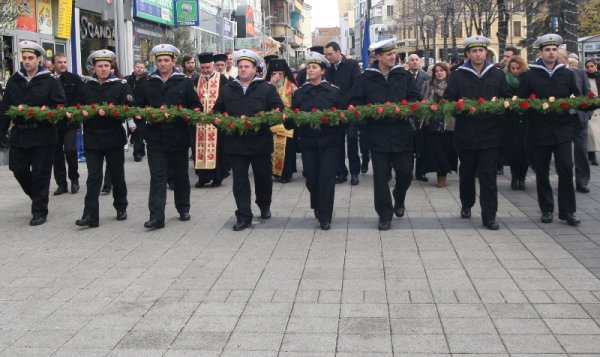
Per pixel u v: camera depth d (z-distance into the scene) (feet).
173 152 29.32
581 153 35.12
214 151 39.81
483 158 27.43
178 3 102.37
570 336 16.63
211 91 40.63
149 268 23.08
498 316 18.03
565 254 23.65
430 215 30.73
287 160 40.98
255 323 17.94
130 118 28.58
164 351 16.31
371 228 28.32
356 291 20.26
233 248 25.49
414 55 38.60
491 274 21.58
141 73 50.44
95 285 21.38
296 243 26.05
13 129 30.07
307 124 27.35
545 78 27.50
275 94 28.58
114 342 16.89
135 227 29.43
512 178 37.24
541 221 28.71
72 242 26.94
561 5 61.52
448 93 27.76
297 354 15.98
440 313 18.35
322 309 18.84
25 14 61.52
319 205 28.14
